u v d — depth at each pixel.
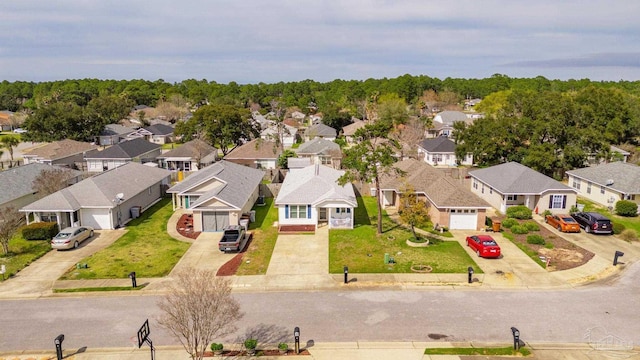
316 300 25.56
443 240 35.59
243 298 25.86
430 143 75.31
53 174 46.22
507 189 42.44
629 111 64.38
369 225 39.81
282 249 33.88
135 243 35.47
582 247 33.69
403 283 27.69
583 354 20.16
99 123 95.25
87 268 30.41
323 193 40.44
